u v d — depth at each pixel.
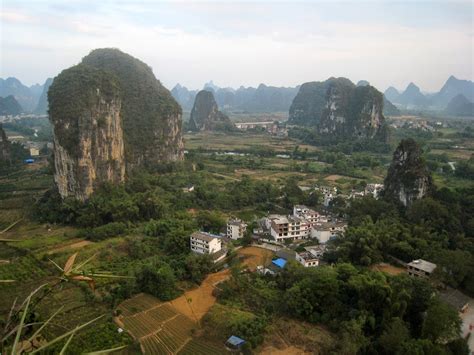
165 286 63.22
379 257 69.25
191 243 76.38
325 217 93.75
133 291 63.16
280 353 48.50
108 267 70.75
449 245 73.44
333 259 70.44
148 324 55.34
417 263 64.31
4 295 61.28
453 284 61.44
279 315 56.16
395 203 91.38
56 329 50.38
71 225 93.31
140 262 71.31
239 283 63.62
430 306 52.34
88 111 99.00
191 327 54.53
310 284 57.34
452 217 78.81
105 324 54.38
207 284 66.31
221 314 56.00
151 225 86.12
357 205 91.62
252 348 49.09
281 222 82.94
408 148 92.69
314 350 48.97
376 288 53.53
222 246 77.56
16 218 97.44
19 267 70.50
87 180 98.12
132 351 49.22
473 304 59.28
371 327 51.72
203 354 48.78
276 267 69.25
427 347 44.75
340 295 57.16
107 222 93.94
